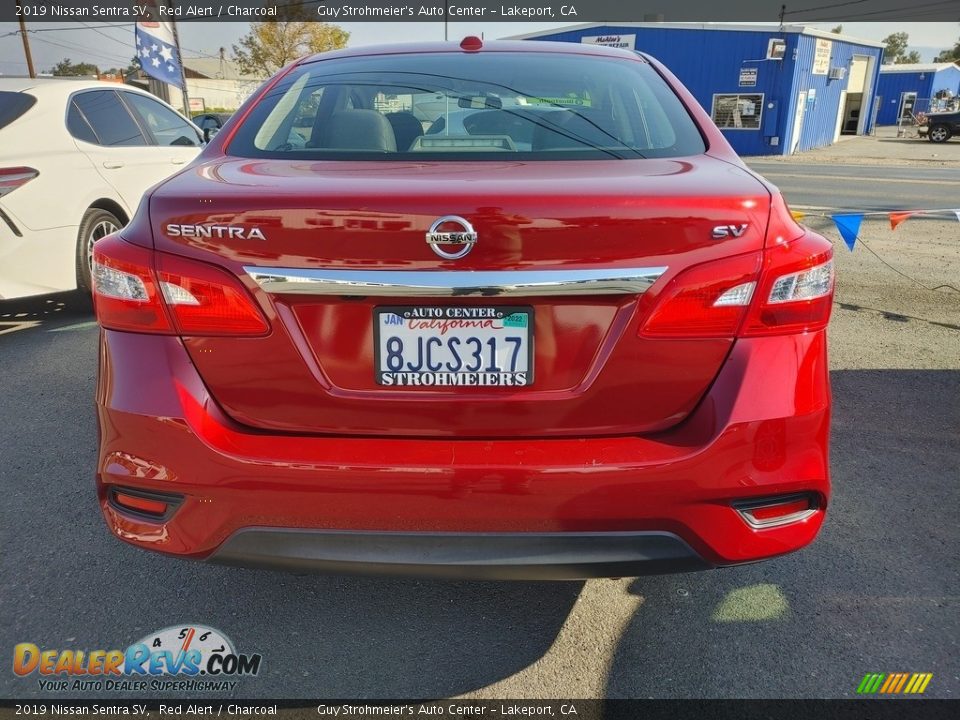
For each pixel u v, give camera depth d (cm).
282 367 177
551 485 170
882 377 421
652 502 172
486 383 176
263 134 237
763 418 174
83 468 321
